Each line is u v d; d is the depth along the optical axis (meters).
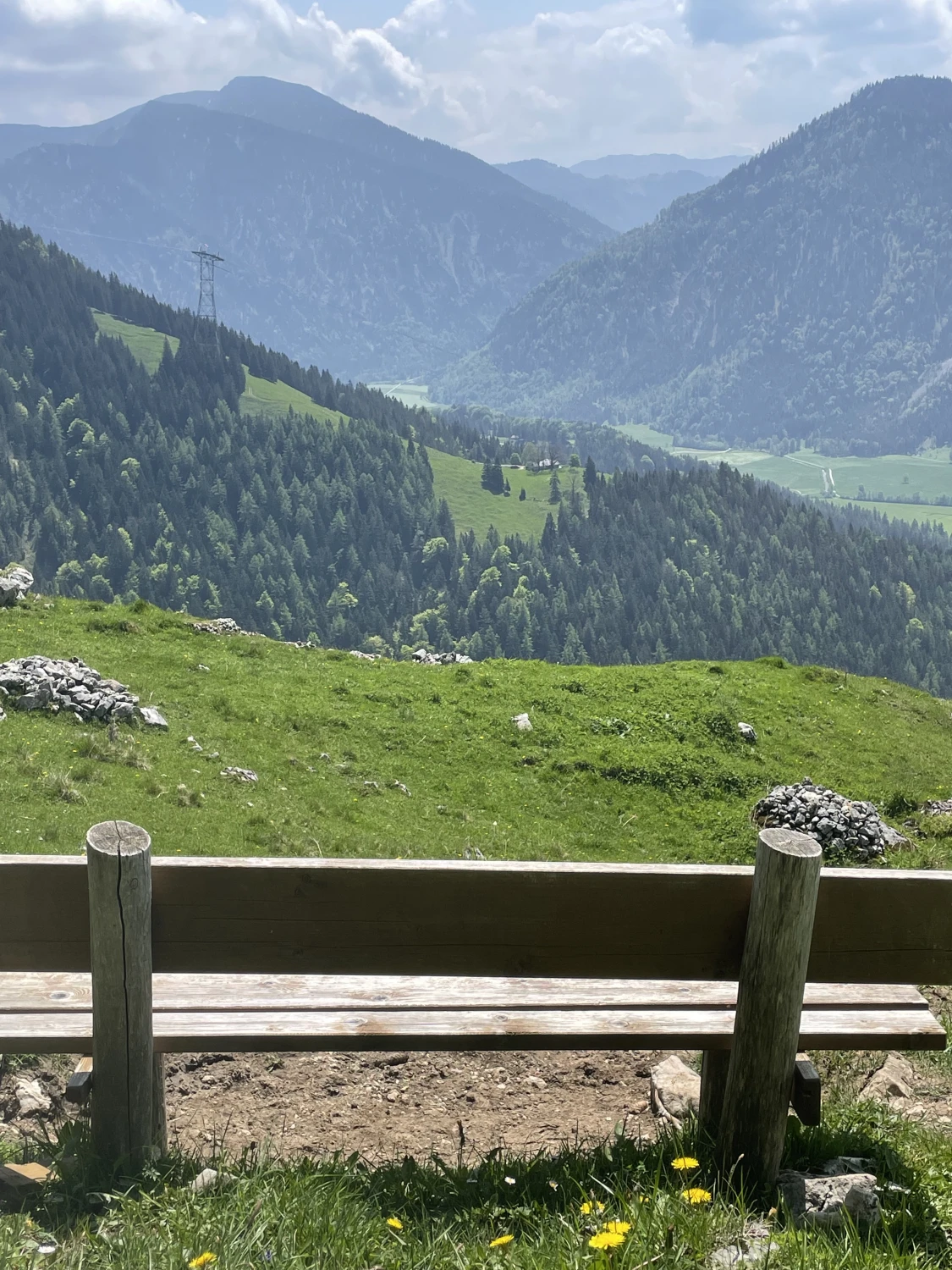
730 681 37.47
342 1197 5.32
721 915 5.33
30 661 24.33
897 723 37.72
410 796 24.83
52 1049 5.46
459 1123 6.80
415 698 30.91
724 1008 6.14
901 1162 6.20
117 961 4.94
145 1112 5.29
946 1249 5.10
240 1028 5.60
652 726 31.95
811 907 5.11
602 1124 8.34
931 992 11.42
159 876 5.04
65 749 20.84
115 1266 4.47
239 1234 4.77
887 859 24.02
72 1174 5.28
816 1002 6.23
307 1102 8.68
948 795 31.81
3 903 5.02
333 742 26.81
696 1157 5.77
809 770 31.77
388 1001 5.97
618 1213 5.09
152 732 23.62
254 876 5.07
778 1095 5.37
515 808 26.03
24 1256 4.46
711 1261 4.70
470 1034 5.67
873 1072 8.86
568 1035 5.74
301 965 5.16
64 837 15.93
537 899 5.21
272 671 30.86
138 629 31.67
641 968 5.32
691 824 27.12
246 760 23.83
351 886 5.11
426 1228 5.05
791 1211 5.30
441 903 5.16
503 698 32.22
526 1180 5.73
